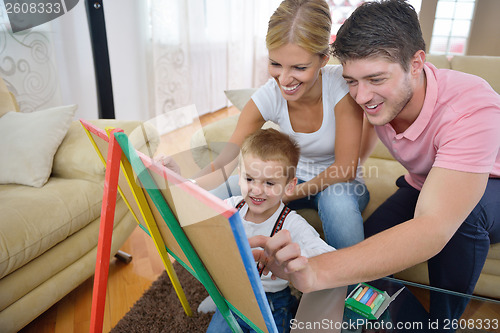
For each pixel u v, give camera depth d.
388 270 0.69
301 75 0.96
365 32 0.76
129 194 0.89
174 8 3.28
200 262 0.73
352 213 1.06
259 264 0.78
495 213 1.03
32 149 1.42
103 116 2.41
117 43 3.01
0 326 1.09
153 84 3.33
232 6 4.05
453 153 0.81
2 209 1.19
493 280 1.26
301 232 0.93
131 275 1.53
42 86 2.35
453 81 0.91
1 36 2.08
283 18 0.90
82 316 1.32
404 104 0.86
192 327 1.22
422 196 0.79
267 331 0.69
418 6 2.74
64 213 1.29
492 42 2.60
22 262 1.14
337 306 0.81
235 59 4.26
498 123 0.81
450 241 1.05
